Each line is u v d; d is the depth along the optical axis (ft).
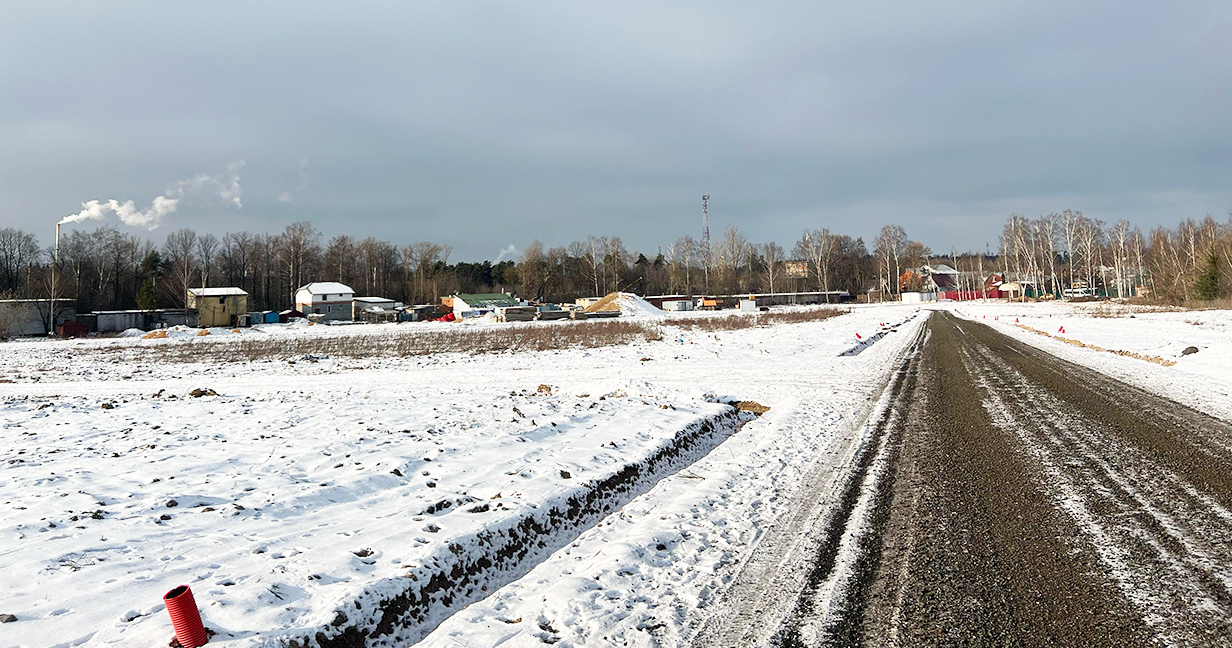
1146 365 59.67
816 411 41.73
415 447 31.53
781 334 128.98
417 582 16.69
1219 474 23.00
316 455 30.01
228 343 127.34
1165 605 13.56
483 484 25.54
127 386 70.79
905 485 23.68
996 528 18.65
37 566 16.89
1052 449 28.07
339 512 22.27
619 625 14.06
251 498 23.47
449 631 14.11
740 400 50.37
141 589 15.70
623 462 29.07
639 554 17.95
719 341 114.21
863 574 16.03
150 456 30.07
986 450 28.50
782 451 30.71
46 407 47.83
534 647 13.28
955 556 16.79
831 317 197.16
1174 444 28.07
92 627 13.78
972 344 90.02
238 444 32.81
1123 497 20.85
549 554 20.90
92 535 19.35
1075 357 69.62
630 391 54.03
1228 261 187.52
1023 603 13.99
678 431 36.19
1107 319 144.36
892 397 46.34
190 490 24.39
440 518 21.18
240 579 16.31
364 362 99.14
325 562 17.44
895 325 147.43
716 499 23.13
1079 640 12.35
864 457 28.60
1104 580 14.88
